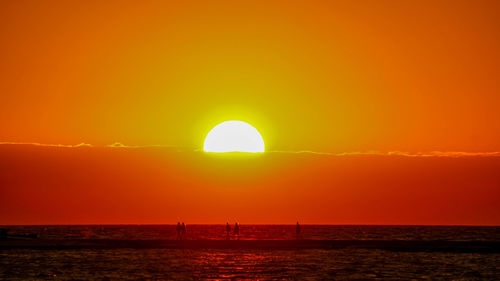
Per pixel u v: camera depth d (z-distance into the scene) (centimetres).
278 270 19375
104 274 18488
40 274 18438
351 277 18038
